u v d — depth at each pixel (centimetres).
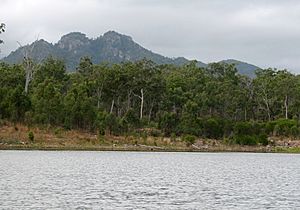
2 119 10375
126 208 3253
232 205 3494
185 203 3534
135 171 6166
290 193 4228
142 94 13900
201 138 12175
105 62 15175
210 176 5834
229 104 15288
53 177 5059
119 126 11400
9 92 10694
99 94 14025
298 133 13075
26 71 13275
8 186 4162
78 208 3194
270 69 18488
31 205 3247
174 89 14825
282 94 15838
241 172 6562
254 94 16675
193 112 13488
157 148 11188
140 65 14262
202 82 16825
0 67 14388
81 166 6594
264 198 3881
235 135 12338
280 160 9519
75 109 10975
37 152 9162
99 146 10625
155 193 4034
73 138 10600
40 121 10581
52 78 13950
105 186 4416
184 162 8188
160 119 12275
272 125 13250
